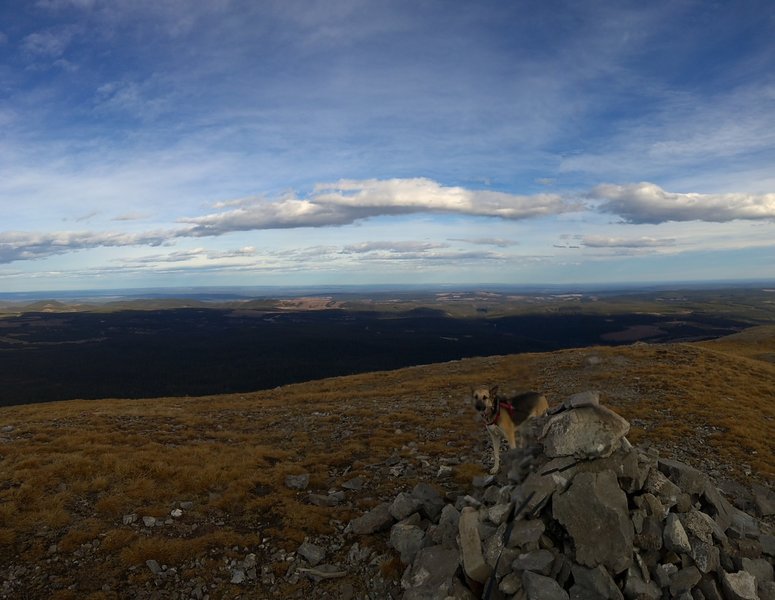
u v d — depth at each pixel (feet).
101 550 33.24
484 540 27.99
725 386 89.04
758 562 27.78
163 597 29.45
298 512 39.04
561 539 26.78
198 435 66.64
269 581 31.27
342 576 31.48
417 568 29.19
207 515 39.14
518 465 35.22
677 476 31.60
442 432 64.85
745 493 39.96
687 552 26.23
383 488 44.52
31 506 37.96
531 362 150.71
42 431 62.95
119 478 45.06
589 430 29.30
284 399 115.75
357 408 87.76
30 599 28.43
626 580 24.38
